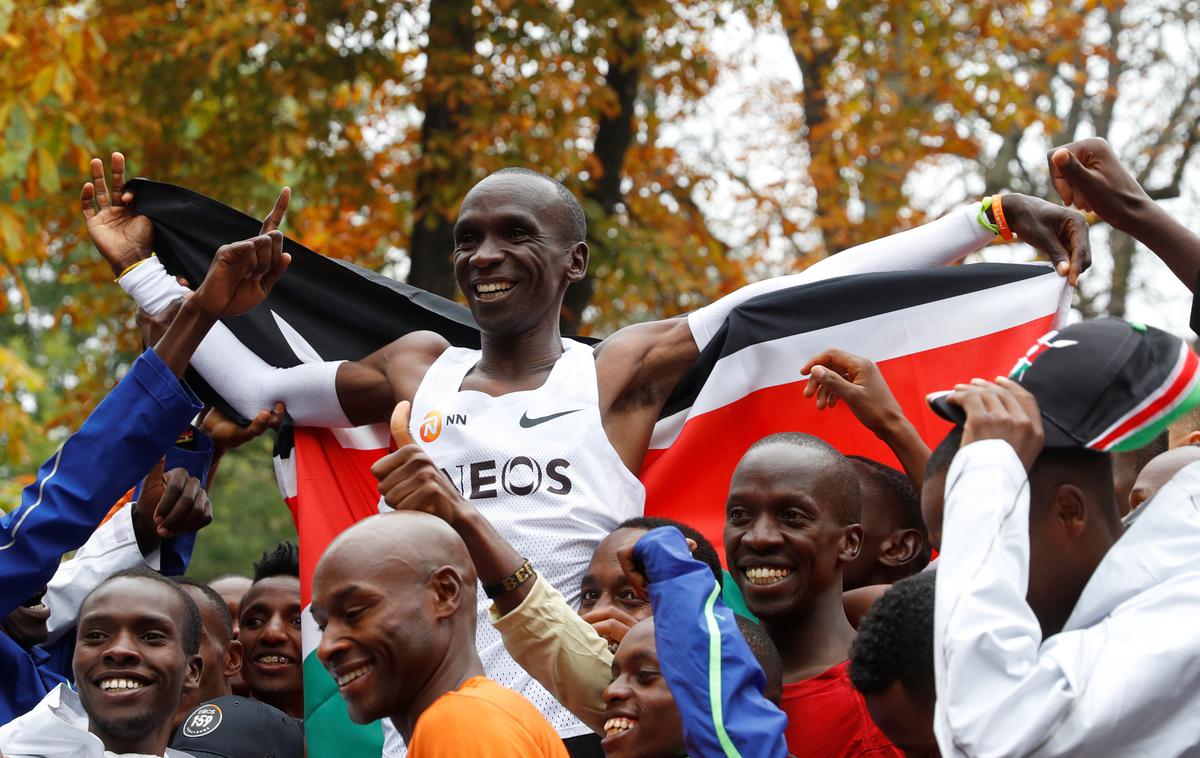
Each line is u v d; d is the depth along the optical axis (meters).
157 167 12.88
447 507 3.65
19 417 11.09
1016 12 15.16
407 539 3.20
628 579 4.27
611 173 12.70
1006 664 2.60
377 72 12.09
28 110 9.98
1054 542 2.86
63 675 5.24
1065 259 5.11
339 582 3.14
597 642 3.79
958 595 2.66
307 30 11.63
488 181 5.01
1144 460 4.54
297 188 13.23
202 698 4.91
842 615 4.08
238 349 5.48
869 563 4.44
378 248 13.98
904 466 4.53
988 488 2.74
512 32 12.04
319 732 4.93
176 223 5.43
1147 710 2.61
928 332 5.21
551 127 12.22
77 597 5.19
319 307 5.58
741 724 3.18
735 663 3.25
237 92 12.26
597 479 4.83
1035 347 2.99
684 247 13.53
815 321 5.23
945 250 5.32
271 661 5.44
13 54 10.11
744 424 5.22
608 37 11.98
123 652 4.06
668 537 3.42
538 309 4.97
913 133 14.85
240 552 16.94
